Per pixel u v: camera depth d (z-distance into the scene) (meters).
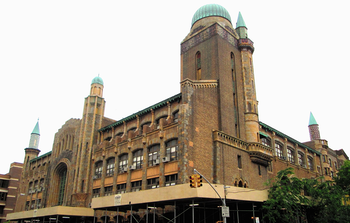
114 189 43.59
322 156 67.56
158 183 36.81
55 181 57.41
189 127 35.09
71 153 54.31
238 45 48.03
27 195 65.81
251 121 43.44
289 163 53.84
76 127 55.12
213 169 35.75
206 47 45.22
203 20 49.06
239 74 46.16
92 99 54.38
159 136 38.19
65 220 49.47
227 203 33.44
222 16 49.00
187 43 49.12
